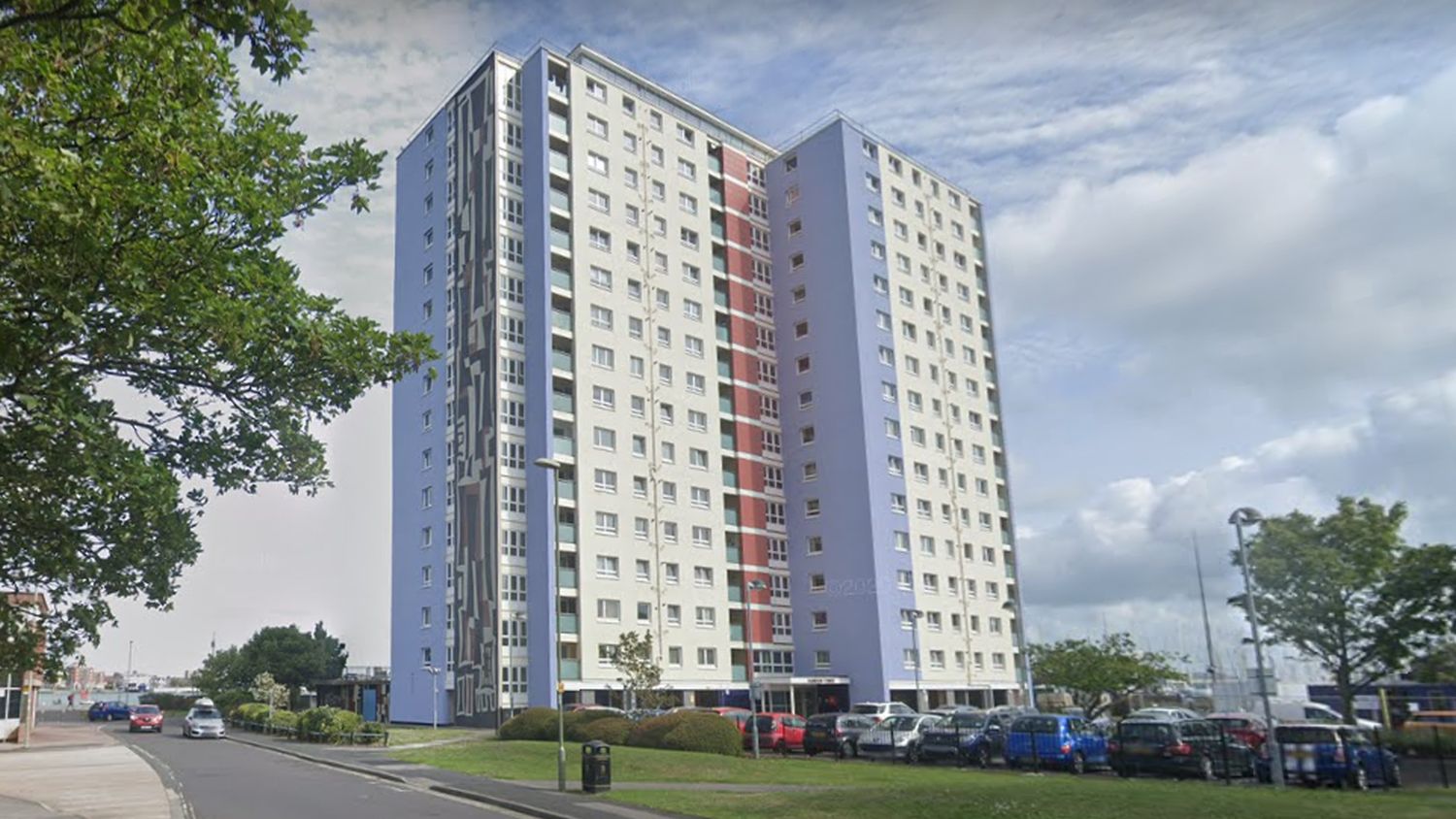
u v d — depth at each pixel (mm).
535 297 54906
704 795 21594
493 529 51375
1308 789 20641
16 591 10820
